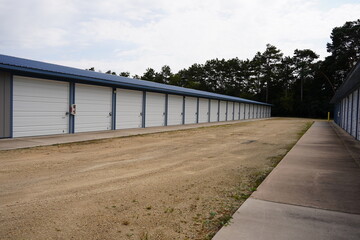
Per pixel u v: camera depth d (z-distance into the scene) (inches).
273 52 2486.5
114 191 180.1
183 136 538.3
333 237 116.3
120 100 631.8
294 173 230.4
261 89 2491.4
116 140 449.4
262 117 1936.5
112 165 261.1
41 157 291.0
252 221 132.6
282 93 2336.4
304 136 549.6
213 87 2849.4
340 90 637.9
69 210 145.7
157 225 129.7
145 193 177.3
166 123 807.7
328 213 142.7
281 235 118.0
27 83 436.5
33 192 174.7
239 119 1446.9
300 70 2309.3
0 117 401.7
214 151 356.5
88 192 176.9
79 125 531.5
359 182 202.2
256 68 2571.4
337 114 1061.8
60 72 466.3
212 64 2925.7
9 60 447.5
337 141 465.1
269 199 164.2
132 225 129.3
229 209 150.8
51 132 479.5
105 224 129.6
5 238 113.7
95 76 570.6
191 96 941.8
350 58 1867.6
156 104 759.1
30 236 116.1
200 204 158.6
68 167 247.8
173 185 196.9
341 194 174.1
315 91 2178.9
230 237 116.2
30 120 443.5
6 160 271.6
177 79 2768.2
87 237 116.3
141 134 549.0
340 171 237.6
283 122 1170.6
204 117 1047.0
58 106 489.7
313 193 175.9
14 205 151.5
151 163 274.7
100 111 579.5
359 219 135.2
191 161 288.0
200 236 119.2
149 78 2844.5
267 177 217.2
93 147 369.7
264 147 395.5
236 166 264.7
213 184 201.0
